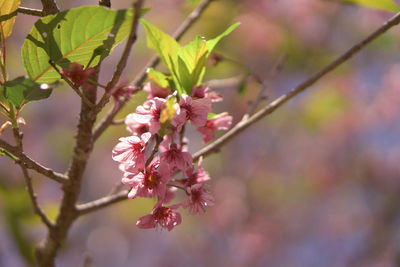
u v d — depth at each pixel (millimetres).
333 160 8969
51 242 2404
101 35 1658
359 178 8859
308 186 9016
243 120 2596
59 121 8773
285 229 9039
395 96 8406
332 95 8477
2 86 1665
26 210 4746
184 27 2922
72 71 1728
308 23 7500
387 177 8672
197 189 1840
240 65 2912
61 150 8078
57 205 4582
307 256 8945
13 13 1708
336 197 9031
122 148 1786
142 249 9906
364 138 8867
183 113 1691
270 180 8938
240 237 8906
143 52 7855
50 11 1812
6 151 1863
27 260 4699
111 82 1692
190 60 1951
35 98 1728
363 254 8484
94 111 1773
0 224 5984
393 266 8000
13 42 7066
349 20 7406
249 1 7508
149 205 8281
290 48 7543
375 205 8719
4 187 4836
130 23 1619
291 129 8883
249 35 7336
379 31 2244
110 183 8961
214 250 9031
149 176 1741
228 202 8758
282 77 7938
